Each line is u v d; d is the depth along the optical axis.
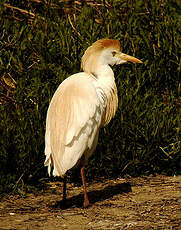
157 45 12.02
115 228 7.07
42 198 9.02
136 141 10.34
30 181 9.81
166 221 7.28
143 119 10.52
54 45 11.25
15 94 10.81
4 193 9.13
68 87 8.17
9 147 9.65
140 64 11.21
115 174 10.38
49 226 7.25
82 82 8.13
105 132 10.16
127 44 11.52
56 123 7.90
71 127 7.73
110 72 8.70
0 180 9.30
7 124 9.87
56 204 8.59
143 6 12.79
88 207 8.24
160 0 12.62
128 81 10.66
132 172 10.43
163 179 10.09
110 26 11.66
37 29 11.77
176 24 12.28
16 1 13.34
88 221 7.46
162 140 10.45
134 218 7.50
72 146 7.76
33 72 10.98
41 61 10.93
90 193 9.23
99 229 7.05
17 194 9.21
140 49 11.72
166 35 11.84
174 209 7.84
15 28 11.89
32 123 9.93
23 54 11.37
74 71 10.75
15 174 9.59
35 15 12.25
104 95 8.41
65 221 7.51
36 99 10.45
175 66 11.80
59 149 7.74
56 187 9.75
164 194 8.84
